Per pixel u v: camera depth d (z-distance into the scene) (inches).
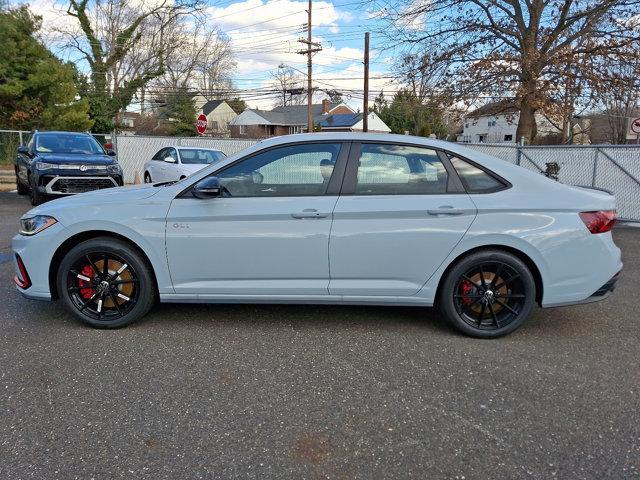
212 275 158.6
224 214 154.7
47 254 159.6
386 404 119.6
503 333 158.6
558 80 639.1
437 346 153.4
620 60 637.9
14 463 96.6
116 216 156.9
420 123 1686.8
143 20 1350.9
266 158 158.9
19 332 159.2
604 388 128.4
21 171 484.7
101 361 139.9
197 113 2210.9
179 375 132.6
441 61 701.3
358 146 158.9
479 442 105.3
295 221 154.1
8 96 836.6
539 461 99.3
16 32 843.4
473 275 158.2
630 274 244.2
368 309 185.8
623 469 97.0
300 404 119.3
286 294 159.0
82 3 1279.5
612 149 426.3
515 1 662.5
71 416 112.7
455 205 153.3
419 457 100.3
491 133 2472.9
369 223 153.9
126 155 769.6
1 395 120.9
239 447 102.8
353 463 98.3
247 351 147.9
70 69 952.9
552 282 155.3
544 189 157.2
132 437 105.6
